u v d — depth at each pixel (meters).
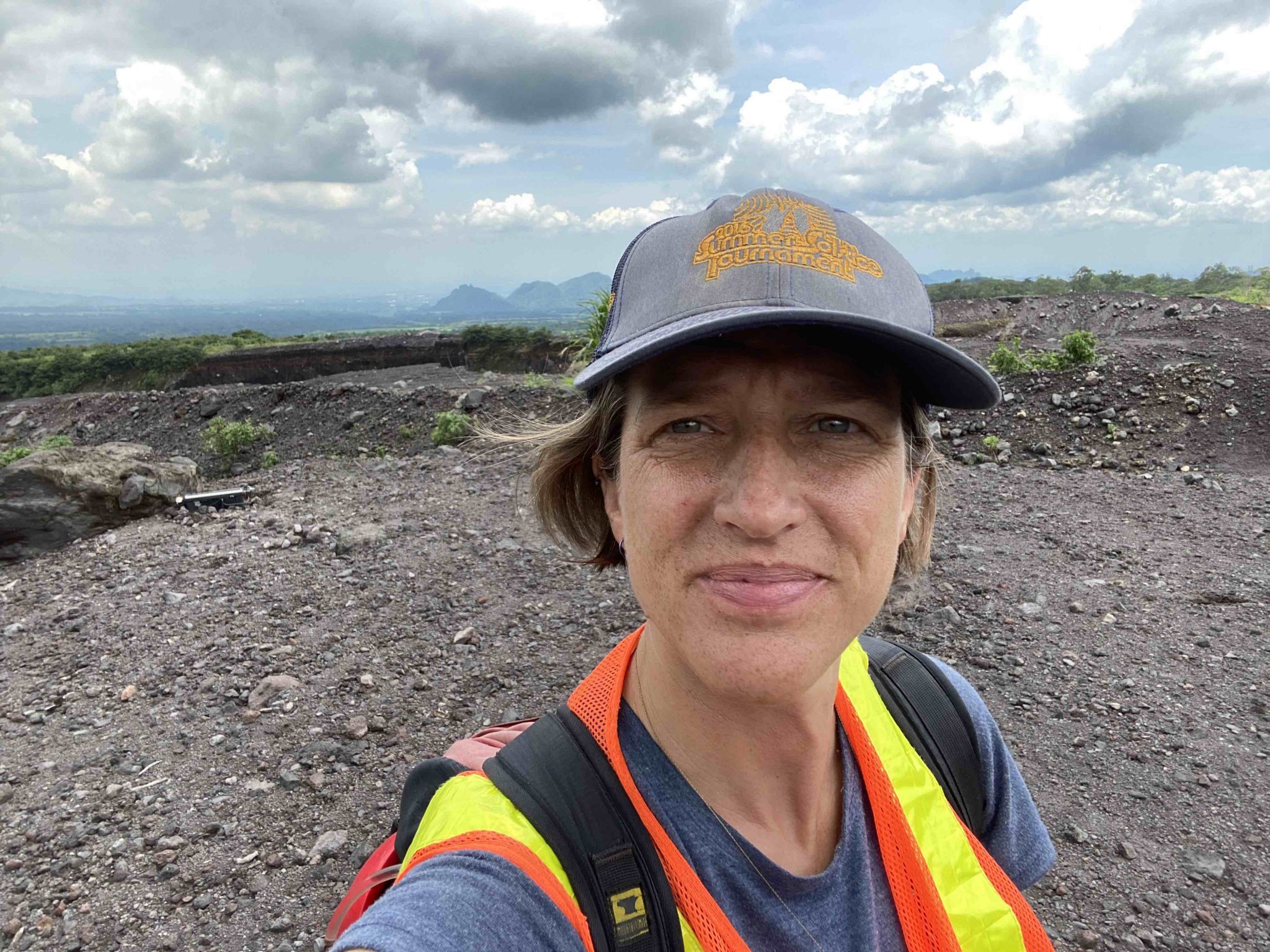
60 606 5.59
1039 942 0.92
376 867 1.24
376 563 6.09
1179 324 16.30
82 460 7.58
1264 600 5.16
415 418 13.47
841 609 0.73
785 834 0.84
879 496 0.73
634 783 0.79
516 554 6.18
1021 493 7.81
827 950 0.79
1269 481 8.09
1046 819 3.22
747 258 0.74
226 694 4.22
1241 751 3.64
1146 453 9.32
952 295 60.22
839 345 0.71
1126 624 4.87
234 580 5.81
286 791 3.46
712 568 0.70
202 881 2.96
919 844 0.89
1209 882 2.88
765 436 0.70
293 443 14.24
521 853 0.71
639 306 0.78
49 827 3.24
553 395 12.47
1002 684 4.21
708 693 0.78
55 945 2.68
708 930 0.72
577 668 4.48
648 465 0.73
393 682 4.35
